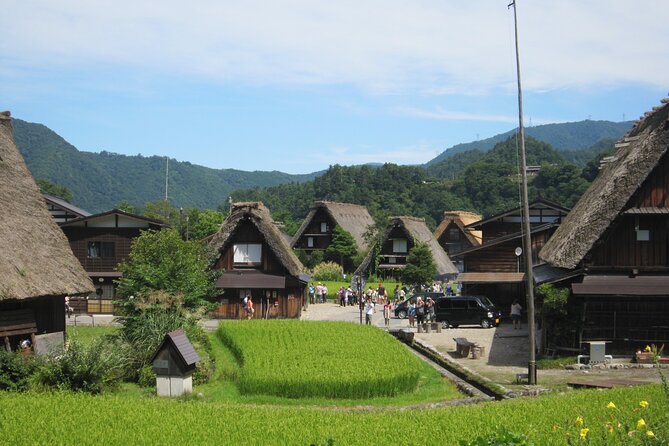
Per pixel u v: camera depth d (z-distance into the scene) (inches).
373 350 1091.9
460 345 1200.8
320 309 2234.3
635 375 986.7
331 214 3334.2
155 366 864.3
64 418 654.5
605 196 1128.2
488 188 5359.3
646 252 1127.0
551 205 2102.6
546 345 1163.3
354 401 847.1
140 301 1137.4
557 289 1110.4
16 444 568.4
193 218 3737.7
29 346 1078.4
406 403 835.4
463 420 635.5
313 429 617.3
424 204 5354.3
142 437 589.0
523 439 457.7
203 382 979.3
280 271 1931.6
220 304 1756.9
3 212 1097.4
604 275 1127.0
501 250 1899.6
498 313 1665.8
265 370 924.6
